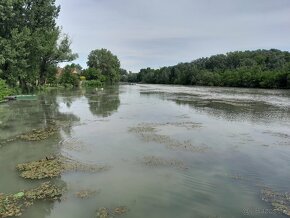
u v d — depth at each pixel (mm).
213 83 116875
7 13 44656
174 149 17562
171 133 21766
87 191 11898
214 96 55625
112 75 140375
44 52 55094
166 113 32094
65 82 94938
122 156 16266
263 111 33062
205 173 13711
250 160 15508
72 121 27219
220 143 18891
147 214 10109
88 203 10945
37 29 50500
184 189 12000
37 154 16891
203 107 37156
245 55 144625
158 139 19938
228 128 23531
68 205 10812
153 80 168375
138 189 12062
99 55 135875
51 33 55688
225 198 11195
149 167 14531
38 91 63531
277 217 9828
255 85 95875
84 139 20141
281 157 16000
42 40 51875
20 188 12297
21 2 46844
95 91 73062
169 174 13602
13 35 44938
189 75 132750
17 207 10688
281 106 37625
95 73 121000
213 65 146625
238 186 12250
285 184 12438
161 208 10500
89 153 16891
